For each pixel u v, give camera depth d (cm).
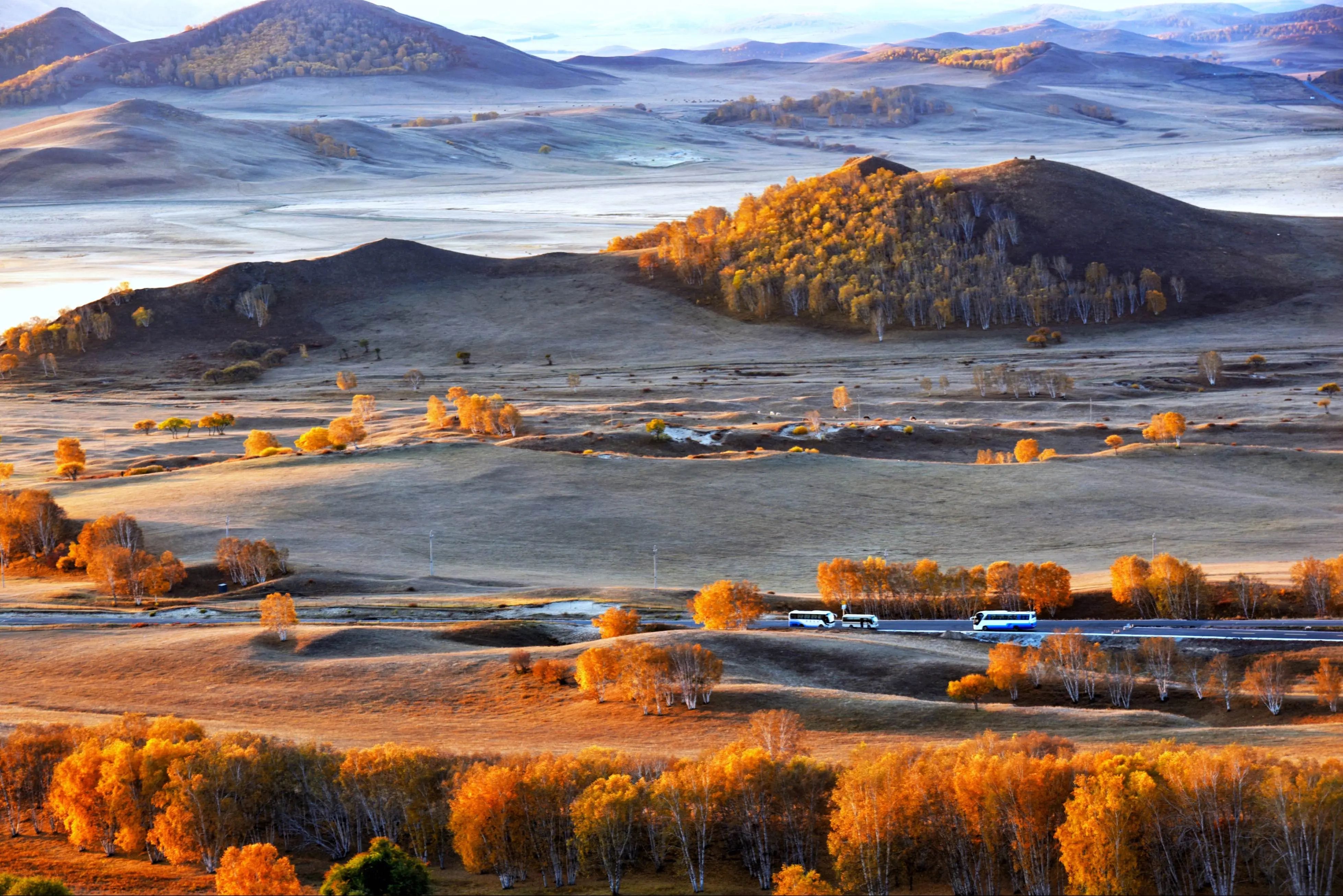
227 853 12269
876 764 12675
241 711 17538
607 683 17488
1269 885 11675
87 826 13650
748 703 16700
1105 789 11619
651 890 12450
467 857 12800
